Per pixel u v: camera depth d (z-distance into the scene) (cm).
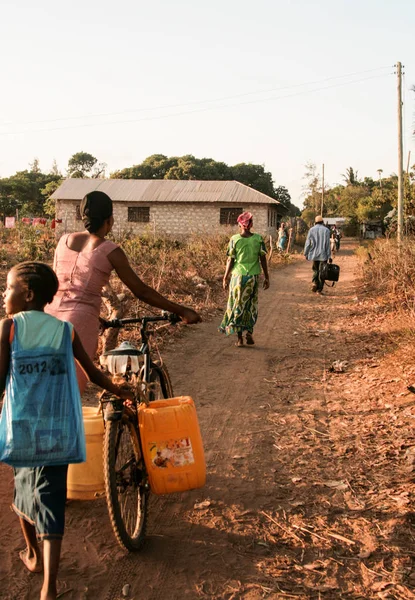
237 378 735
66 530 381
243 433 553
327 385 703
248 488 445
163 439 355
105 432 341
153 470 354
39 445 283
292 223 4809
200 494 436
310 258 1498
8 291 301
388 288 1366
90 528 384
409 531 379
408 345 822
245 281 868
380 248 1775
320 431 555
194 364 798
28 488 292
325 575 339
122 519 341
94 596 318
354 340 945
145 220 3791
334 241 3166
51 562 278
